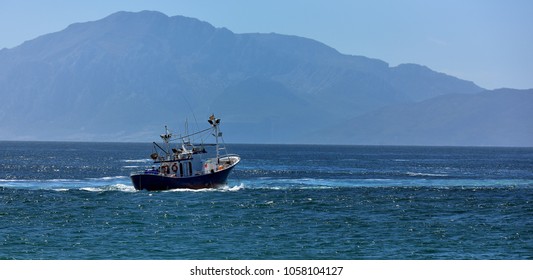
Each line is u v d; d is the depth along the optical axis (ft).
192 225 629.51
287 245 539.29
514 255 513.45
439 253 515.91
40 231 594.24
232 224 636.89
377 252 516.73
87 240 553.64
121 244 537.65
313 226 629.10
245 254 506.89
